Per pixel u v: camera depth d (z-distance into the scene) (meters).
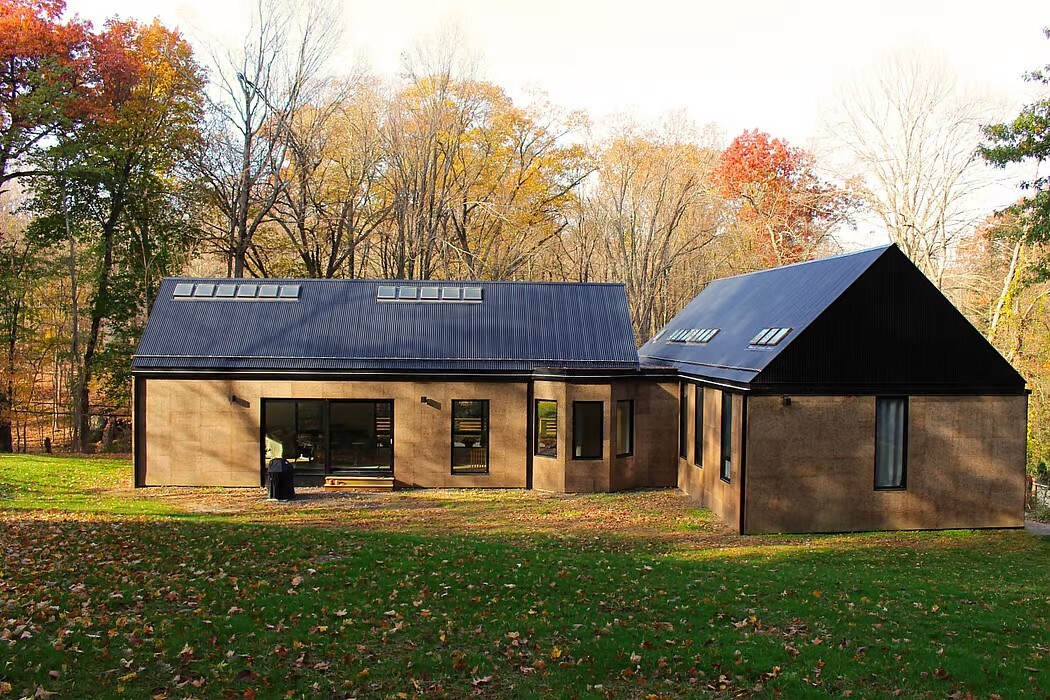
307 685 7.09
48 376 49.00
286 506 19.53
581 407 22.05
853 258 19.06
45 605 8.62
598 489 22.11
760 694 7.49
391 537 14.67
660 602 10.48
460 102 44.19
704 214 50.91
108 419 37.47
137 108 33.31
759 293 22.89
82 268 35.28
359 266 51.09
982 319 36.94
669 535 17.08
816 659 8.42
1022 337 31.70
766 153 51.09
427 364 22.50
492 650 8.28
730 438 18.86
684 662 8.16
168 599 9.35
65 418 39.31
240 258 37.62
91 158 31.97
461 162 47.28
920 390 18.08
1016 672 8.27
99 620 8.28
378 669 7.58
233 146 37.53
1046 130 22.34
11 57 30.84
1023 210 24.97
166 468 22.05
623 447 22.91
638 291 46.97
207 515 17.81
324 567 11.54
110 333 36.56
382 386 22.38
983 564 14.92
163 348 22.39
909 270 18.02
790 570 13.46
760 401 17.58
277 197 41.12
